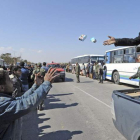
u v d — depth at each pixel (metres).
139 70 4.93
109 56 14.12
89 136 3.71
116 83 12.98
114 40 2.05
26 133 3.93
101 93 8.91
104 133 3.85
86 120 4.73
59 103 6.75
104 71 14.88
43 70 6.37
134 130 2.30
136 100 2.33
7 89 1.59
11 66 5.18
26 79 6.04
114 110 2.93
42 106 6.32
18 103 1.36
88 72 20.48
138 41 2.07
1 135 1.40
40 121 4.72
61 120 4.77
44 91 1.49
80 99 7.46
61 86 12.00
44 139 3.61
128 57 11.31
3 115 1.29
